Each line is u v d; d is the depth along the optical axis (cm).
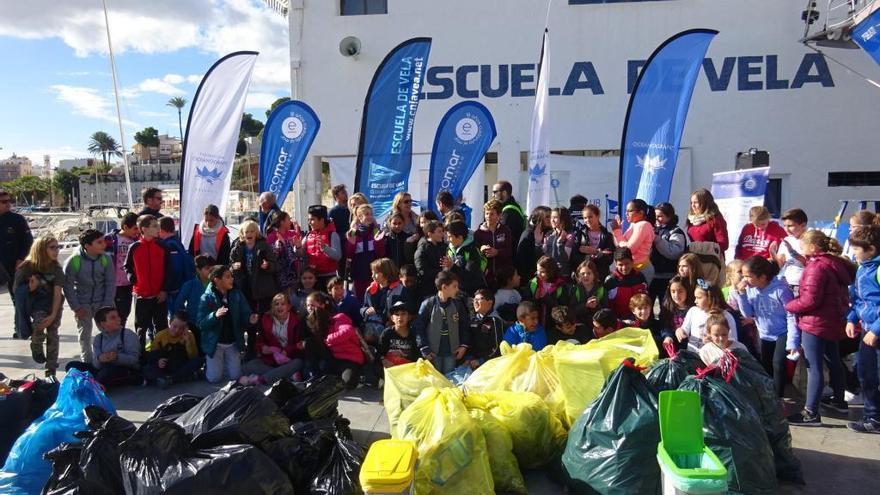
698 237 616
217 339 571
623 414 336
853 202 898
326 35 1075
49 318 579
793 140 1031
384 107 781
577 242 596
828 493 357
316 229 661
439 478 330
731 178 741
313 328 550
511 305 569
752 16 1020
